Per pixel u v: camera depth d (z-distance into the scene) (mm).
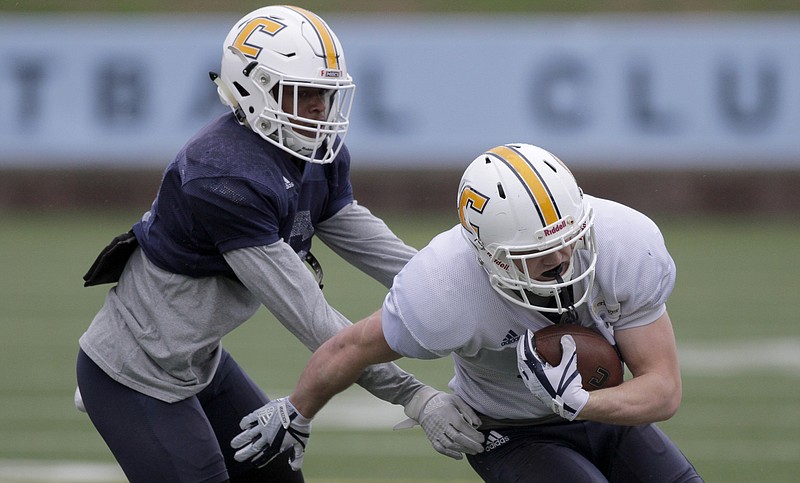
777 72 51875
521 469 12312
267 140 12422
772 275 39844
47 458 19609
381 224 14195
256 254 12047
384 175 53438
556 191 11047
